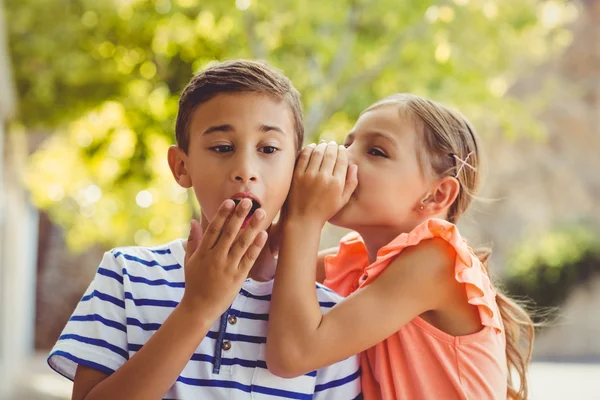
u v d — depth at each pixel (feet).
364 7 20.75
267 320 5.79
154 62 20.74
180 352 4.99
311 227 5.76
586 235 45.44
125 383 4.99
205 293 5.03
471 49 22.20
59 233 49.62
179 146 5.85
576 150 47.03
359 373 6.16
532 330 7.38
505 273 45.27
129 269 5.82
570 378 31.48
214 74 5.59
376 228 6.48
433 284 5.91
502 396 6.06
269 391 5.64
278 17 19.67
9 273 30.83
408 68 21.71
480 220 45.96
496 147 45.55
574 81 46.80
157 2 19.77
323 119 20.88
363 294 5.82
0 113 24.09
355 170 6.10
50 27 21.24
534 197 46.29
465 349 5.95
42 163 29.60
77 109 22.84
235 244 5.05
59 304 49.39
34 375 36.63
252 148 5.45
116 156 22.99
